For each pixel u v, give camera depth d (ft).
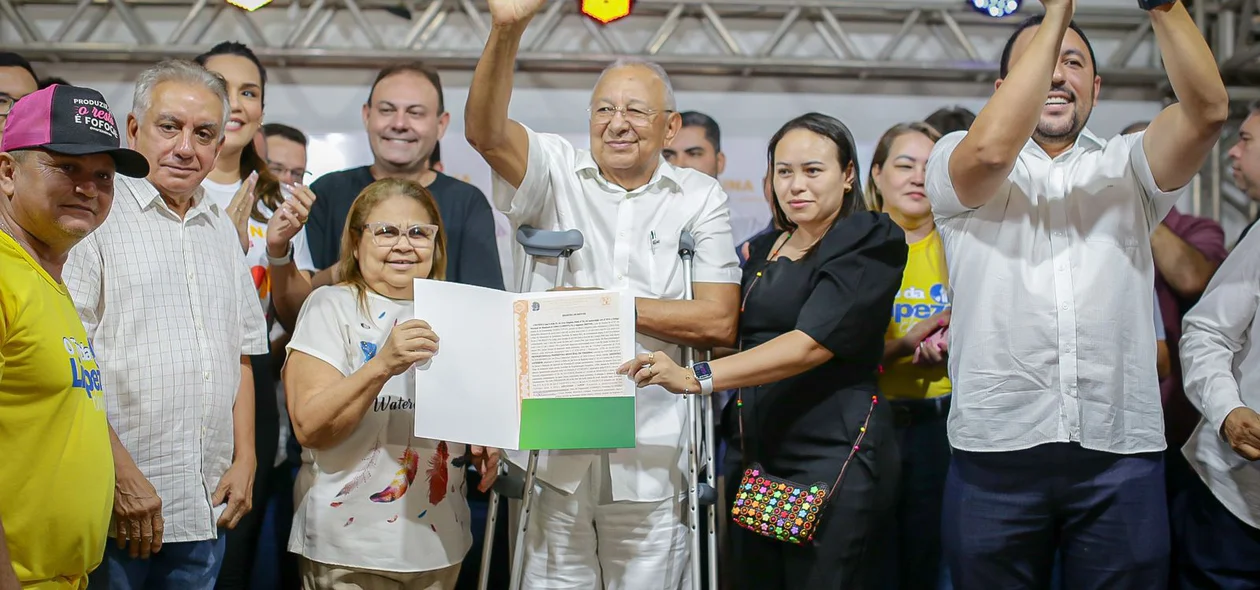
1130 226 8.08
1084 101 8.24
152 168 7.89
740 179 18.01
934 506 10.50
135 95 8.09
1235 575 9.33
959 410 8.27
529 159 8.85
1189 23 7.39
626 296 8.09
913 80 18.28
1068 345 7.91
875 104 18.22
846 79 18.19
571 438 8.01
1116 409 7.87
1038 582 8.27
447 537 8.63
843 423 8.79
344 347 8.50
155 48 16.92
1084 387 7.88
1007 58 8.68
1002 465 8.03
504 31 7.64
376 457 8.39
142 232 7.81
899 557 10.58
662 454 8.80
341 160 17.31
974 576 8.25
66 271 7.25
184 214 8.19
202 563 8.12
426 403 7.79
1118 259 8.02
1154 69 17.70
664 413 8.89
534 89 17.84
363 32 17.80
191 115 7.89
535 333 8.14
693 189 9.37
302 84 17.58
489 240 11.16
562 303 8.15
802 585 8.70
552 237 8.45
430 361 7.88
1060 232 8.09
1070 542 8.14
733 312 9.07
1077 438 7.83
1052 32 7.36
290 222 9.73
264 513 10.46
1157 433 8.00
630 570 8.75
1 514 6.37
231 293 8.52
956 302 8.39
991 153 7.46
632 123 8.80
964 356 8.25
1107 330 7.91
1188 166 7.82
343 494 8.33
